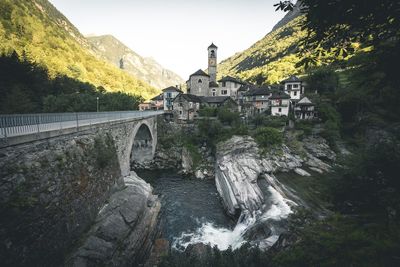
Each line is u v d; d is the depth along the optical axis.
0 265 10.86
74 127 18.83
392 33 5.54
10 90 47.16
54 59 119.69
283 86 72.19
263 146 43.62
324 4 5.49
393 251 6.06
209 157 50.44
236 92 82.50
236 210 29.39
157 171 49.41
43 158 14.89
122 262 17.50
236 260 11.70
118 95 76.19
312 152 45.47
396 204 7.95
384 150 9.46
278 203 26.50
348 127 49.88
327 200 11.59
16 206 11.94
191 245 21.11
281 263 7.63
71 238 16.05
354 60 6.65
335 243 7.02
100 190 21.08
